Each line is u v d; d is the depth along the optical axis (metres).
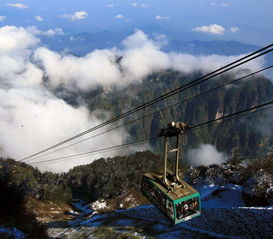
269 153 52.97
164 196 16.23
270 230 25.72
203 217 31.97
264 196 34.59
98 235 33.88
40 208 79.75
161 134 15.34
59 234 38.94
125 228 35.19
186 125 14.48
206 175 71.25
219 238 28.08
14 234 19.16
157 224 35.28
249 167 52.94
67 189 128.62
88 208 92.50
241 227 28.02
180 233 30.86
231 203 39.25
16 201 25.14
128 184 132.88
